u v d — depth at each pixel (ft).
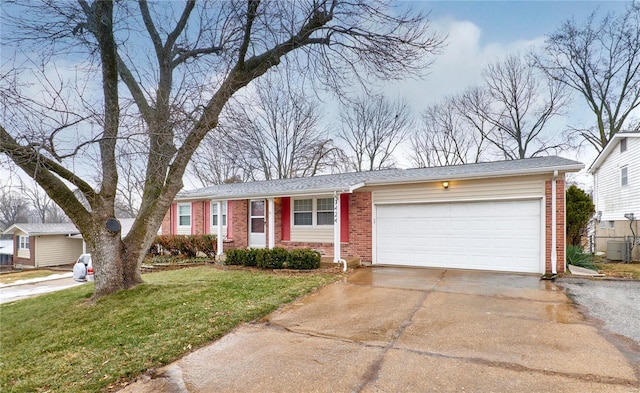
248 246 43.14
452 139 84.07
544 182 27.37
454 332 14.32
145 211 24.17
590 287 22.48
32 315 20.67
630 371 10.61
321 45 24.47
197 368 11.63
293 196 36.60
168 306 18.97
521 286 22.89
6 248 85.25
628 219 44.70
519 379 10.23
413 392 9.64
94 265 22.29
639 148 44.24
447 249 31.24
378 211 34.71
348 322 16.01
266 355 12.50
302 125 76.28
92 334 15.71
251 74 24.08
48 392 10.50
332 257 34.73
